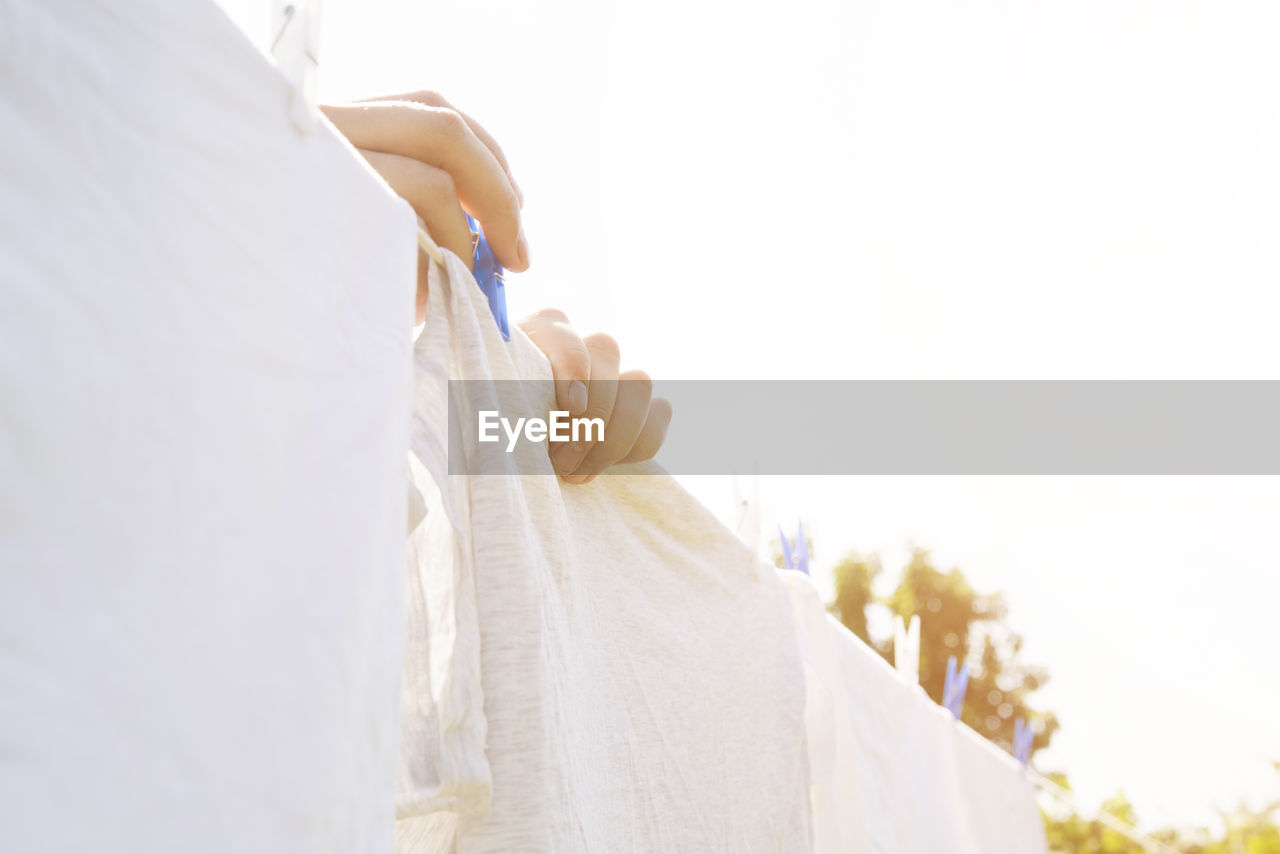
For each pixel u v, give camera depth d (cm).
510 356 68
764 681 108
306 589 37
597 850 68
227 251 36
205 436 33
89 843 27
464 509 57
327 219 43
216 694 32
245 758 33
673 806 85
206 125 35
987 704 1107
